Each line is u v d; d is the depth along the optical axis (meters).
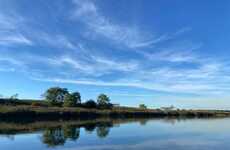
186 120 88.38
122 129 47.53
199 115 143.00
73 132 40.56
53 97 112.56
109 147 26.97
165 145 28.55
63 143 29.31
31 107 86.75
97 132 41.25
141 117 112.88
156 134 39.25
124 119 90.31
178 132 42.84
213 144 29.58
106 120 79.88
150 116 124.25
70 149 25.69
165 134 39.38
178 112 138.88
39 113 78.06
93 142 30.14
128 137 35.12
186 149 26.30
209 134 39.94
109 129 47.12
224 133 41.69
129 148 26.42
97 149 25.75
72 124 57.81
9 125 52.00
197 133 41.41
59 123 60.59
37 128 45.97
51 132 39.88
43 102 112.94
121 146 27.55
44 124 55.88
